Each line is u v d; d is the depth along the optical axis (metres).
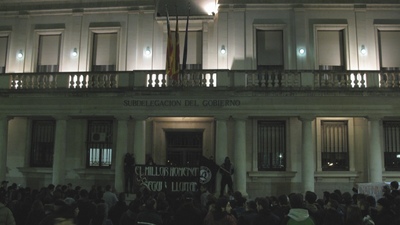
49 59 23.27
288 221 6.86
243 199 10.08
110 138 22.44
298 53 21.78
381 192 12.45
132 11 22.69
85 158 22.42
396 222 7.24
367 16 22.11
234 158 20.03
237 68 21.86
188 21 21.94
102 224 8.20
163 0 22.59
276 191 21.25
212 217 7.39
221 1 22.34
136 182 15.70
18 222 9.42
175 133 22.72
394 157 21.55
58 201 5.26
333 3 21.98
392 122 21.77
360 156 21.44
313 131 21.61
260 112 19.98
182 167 15.36
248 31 22.09
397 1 21.95
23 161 22.72
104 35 23.08
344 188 21.27
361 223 6.74
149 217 7.10
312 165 19.77
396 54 22.05
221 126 20.03
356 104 19.81
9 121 23.03
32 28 23.34
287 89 19.78
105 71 20.83
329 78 20.19
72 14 23.08
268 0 22.14
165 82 20.42
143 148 20.34
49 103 21.05
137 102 20.41
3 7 23.41
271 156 21.72
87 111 20.73
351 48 21.86
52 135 22.97
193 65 22.41
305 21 22.06
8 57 23.27
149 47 22.39
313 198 8.66
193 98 20.16
